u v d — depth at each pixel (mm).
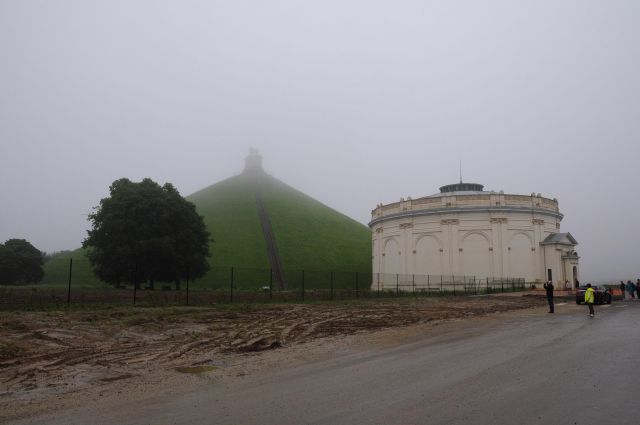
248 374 11016
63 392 9508
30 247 69562
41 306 23531
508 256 54500
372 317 23906
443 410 7539
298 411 7738
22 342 14930
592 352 12727
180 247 53438
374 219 65938
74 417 7758
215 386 9820
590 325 19766
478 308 30047
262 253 81250
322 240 91750
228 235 87812
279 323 21172
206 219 95812
